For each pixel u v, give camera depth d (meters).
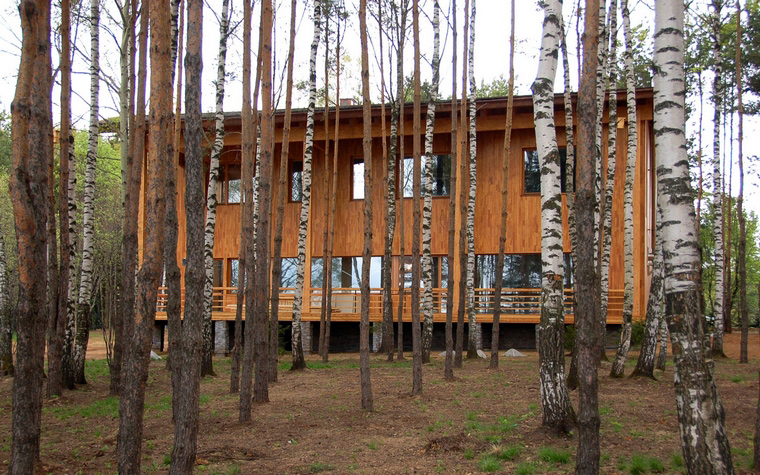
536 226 25.02
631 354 21.17
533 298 25.05
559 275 9.23
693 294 5.73
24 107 6.39
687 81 25.97
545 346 9.13
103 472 7.97
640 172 23.73
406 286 26.20
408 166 26.64
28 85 6.41
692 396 5.63
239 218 27.48
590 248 6.66
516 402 11.75
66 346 14.73
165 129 6.46
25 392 6.36
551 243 9.22
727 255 32.59
